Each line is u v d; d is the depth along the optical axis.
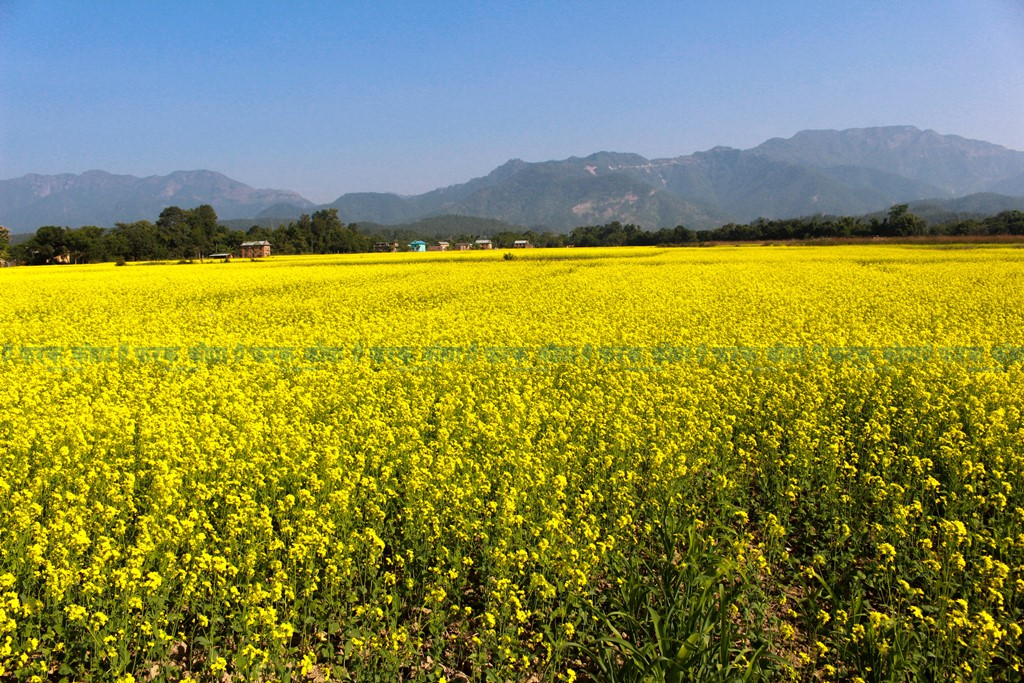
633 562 6.34
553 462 8.30
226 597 5.43
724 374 13.21
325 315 23.92
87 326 21.27
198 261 70.25
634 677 4.86
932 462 8.20
